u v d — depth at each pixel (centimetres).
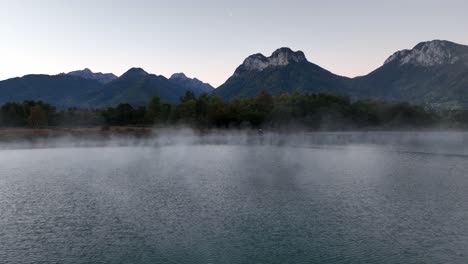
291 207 5194
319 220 4609
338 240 3950
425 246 3775
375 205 5281
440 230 4222
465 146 15000
